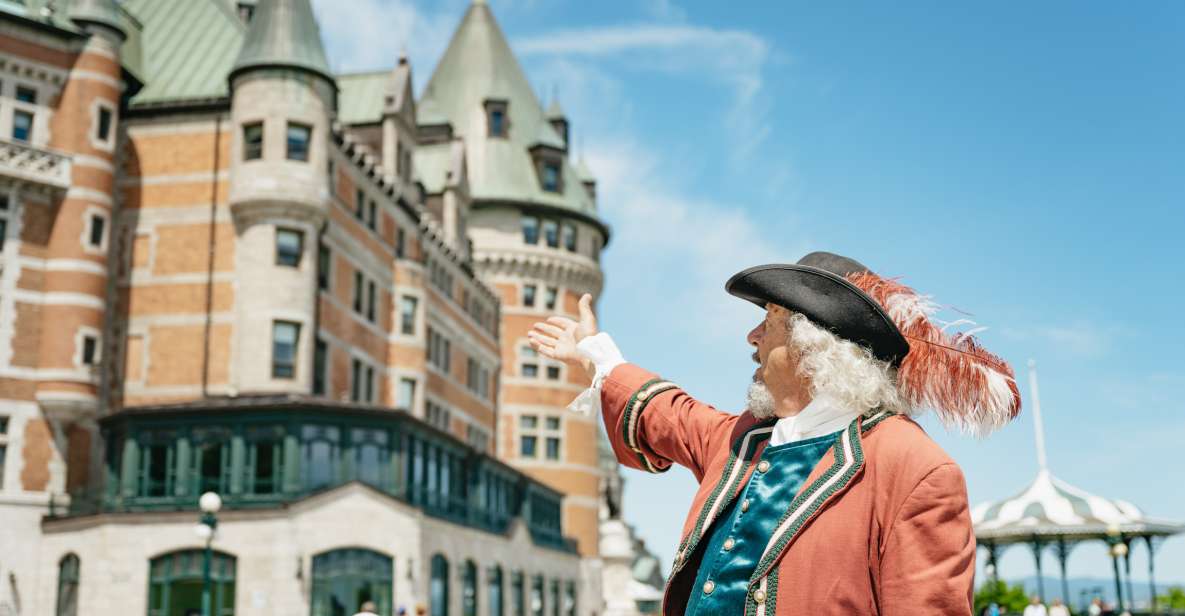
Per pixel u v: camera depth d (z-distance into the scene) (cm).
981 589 3069
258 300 3647
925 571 179
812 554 187
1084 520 2845
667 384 241
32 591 3238
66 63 3681
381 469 3247
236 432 3142
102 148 3691
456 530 3566
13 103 3544
